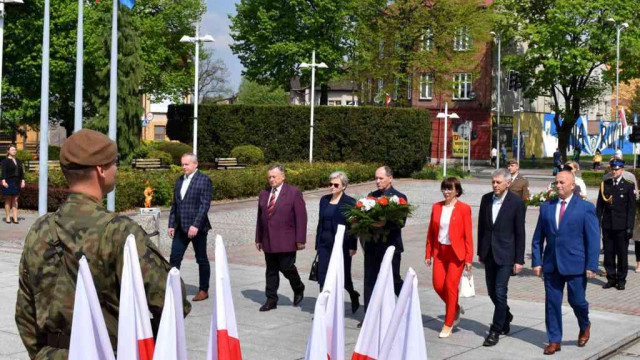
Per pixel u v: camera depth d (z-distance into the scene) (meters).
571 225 8.88
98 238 3.23
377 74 52.28
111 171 3.40
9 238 18.53
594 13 56.00
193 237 11.28
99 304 3.13
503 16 59.72
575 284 8.93
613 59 55.88
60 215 3.29
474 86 67.12
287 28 51.56
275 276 10.92
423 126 45.41
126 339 3.08
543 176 51.47
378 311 3.36
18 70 41.66
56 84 42.97
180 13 55.78
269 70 52.31
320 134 45.03
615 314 11.19
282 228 10.78
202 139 45.41
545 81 58.69
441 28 52.94
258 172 33.19
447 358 8.51
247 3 52.75
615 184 13.38
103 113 37.06
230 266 15.16
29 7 40.59
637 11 55.75
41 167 17.58
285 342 8.98
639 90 82.75
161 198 27.30
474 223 24.00
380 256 9.71
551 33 56.44
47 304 3.28
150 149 39.09
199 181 11.29
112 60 18.84
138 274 3.11
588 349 9.09
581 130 82.75
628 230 13.25
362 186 38.94
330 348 3.34
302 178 35.66
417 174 45.34
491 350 8.93
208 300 11.43
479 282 13.84
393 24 52.09
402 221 9.51
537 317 10.88
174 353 3.07
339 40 52.97
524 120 72.50
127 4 18.98
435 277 9.59
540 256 9.12
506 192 9.29
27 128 53.47
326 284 3.37
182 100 57.47
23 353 8.12
